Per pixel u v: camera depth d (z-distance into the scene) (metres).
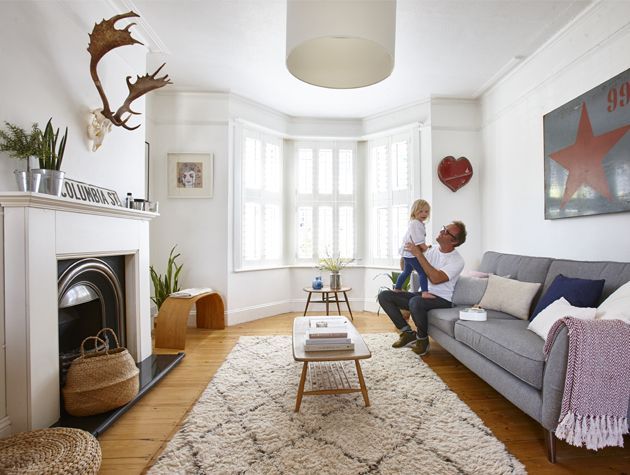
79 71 2.11
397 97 4.12
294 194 4.77
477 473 1.37
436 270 2.88
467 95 4.06
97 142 2.21
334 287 4.21
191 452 1.50
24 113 1.71
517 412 1.92
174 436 1.63
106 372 1.82
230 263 3.99
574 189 2.61
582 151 2.53
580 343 1.39
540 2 2.46
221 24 2.74
